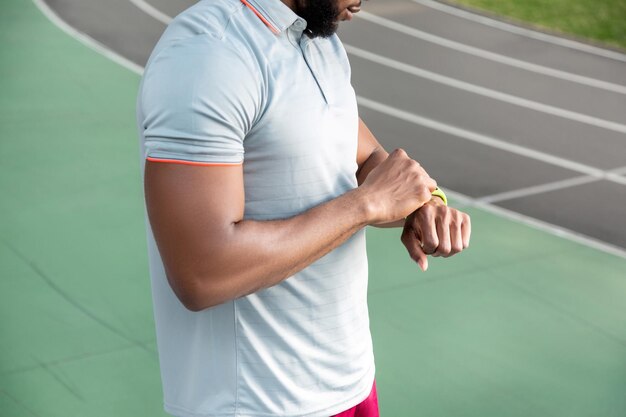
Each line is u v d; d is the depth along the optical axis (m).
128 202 7.59
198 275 1.91
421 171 2.12
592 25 17.41
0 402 4.73
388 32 15.84
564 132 11.59
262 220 2.01
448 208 2.35
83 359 5.22
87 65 12.05
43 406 4.73
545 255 7.36
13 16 14.10
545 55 15.59
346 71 2.18
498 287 6.59
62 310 5.76
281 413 2.17
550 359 5.62
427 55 14.74
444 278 6.62
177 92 1.87
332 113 2.07
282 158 2.00
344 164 2.14
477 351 5.64
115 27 14.17
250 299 2.08
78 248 6.66
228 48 1.91
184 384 2.23
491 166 10.04
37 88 10.87
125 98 10.77
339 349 2.22
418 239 2.38
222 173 1.89
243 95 1.90
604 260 7.40
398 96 12.48
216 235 1.88
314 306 2.14
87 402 4.81
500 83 13.68
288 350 2.14
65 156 8.65
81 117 9.91
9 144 8.91
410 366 5.41
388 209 2.06
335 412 2.26
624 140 11.46
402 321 5.96
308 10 2.02
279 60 1.98
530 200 8.98
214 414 2.17
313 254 1.99
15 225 7.01
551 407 5.10
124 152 8.88
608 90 13.91
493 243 7.51
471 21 17.14
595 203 9.05
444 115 11.87
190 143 1.86
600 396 5.24
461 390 5.20
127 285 6.13
